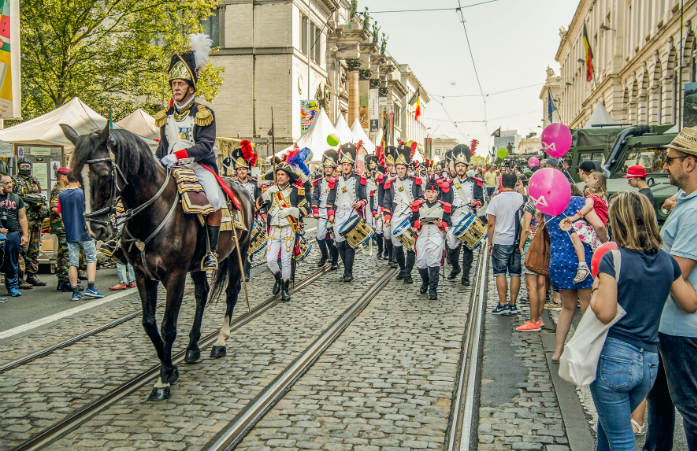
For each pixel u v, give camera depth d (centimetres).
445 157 1317
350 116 4688
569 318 645
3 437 460
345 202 1127
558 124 811
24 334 760
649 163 1283
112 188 499
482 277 1195
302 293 1026
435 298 970
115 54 2092
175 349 701
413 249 1103
